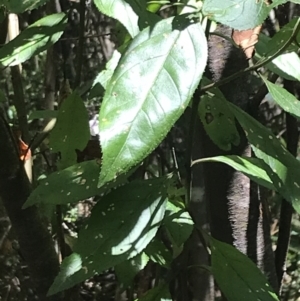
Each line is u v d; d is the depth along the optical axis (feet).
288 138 2.71
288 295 4.38
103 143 1.22
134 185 1.71
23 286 4.03
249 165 1.73
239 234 2.44
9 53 1.85
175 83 1.29
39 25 1.89
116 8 1.54
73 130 2.10
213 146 2.35
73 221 4.22
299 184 1.62
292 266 4.40
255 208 2.45
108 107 1.26
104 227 1.65
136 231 1.64
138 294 3.27
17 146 2.25
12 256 4.08
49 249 2.39
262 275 1.79
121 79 1.29
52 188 1.81
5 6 1.84
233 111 1.71
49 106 3.35
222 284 1.80
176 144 3.25
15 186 2.20
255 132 1.68
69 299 2.43
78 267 1.61
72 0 2.34
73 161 2.16
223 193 2.41
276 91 1.67
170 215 1.83
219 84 1.69
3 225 4.02
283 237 2.81
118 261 1.60
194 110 1.74
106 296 4.65
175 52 1.32
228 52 2.24
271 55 1.62
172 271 2.15
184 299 2.00
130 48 1.33
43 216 2.51
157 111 1.26
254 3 1.18
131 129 1.23
